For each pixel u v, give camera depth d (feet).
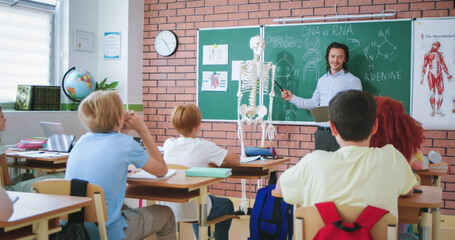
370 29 14.87
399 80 14.64
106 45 17.85
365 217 4.75
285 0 15.87
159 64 17.90
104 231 5.96
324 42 15.40
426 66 14.34
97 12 17.97
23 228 5.45
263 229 8.37
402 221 6.45
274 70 15.01
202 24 17.12
